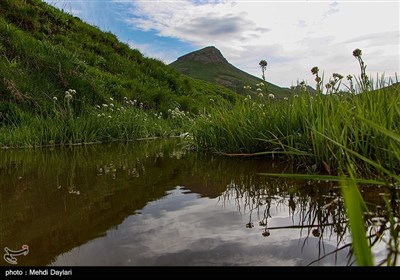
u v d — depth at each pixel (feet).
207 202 4.95
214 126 13.65
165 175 7.59
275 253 3.03
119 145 17.95
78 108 23.34
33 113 21.04
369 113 7.32
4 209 4.83
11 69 22.09
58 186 6.50
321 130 7.82
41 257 3.03
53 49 26.84
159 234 3.53
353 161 6.63
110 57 37.73
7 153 14.23
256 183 6.50
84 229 3.76
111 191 5.83
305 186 6.11
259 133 10.86
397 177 4.39
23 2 32.40
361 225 1.84
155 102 34.22
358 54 8.43
